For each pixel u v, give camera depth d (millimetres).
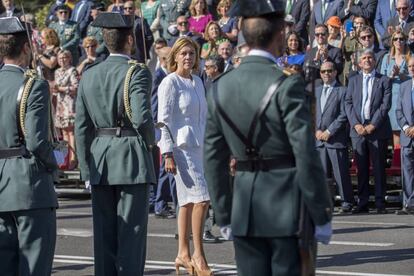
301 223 10812
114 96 15617
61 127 30641
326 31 28016
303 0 30438
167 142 18125
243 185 11188
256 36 11086
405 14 28719
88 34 32938
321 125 26609
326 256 20000
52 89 31031
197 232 18062
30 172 14086
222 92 11219
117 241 16016
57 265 19562
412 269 18578
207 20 32438
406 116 25750
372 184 28594
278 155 11023
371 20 29922
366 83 26328
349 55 28781
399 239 21859
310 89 11508
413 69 25812
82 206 28297
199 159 18234
